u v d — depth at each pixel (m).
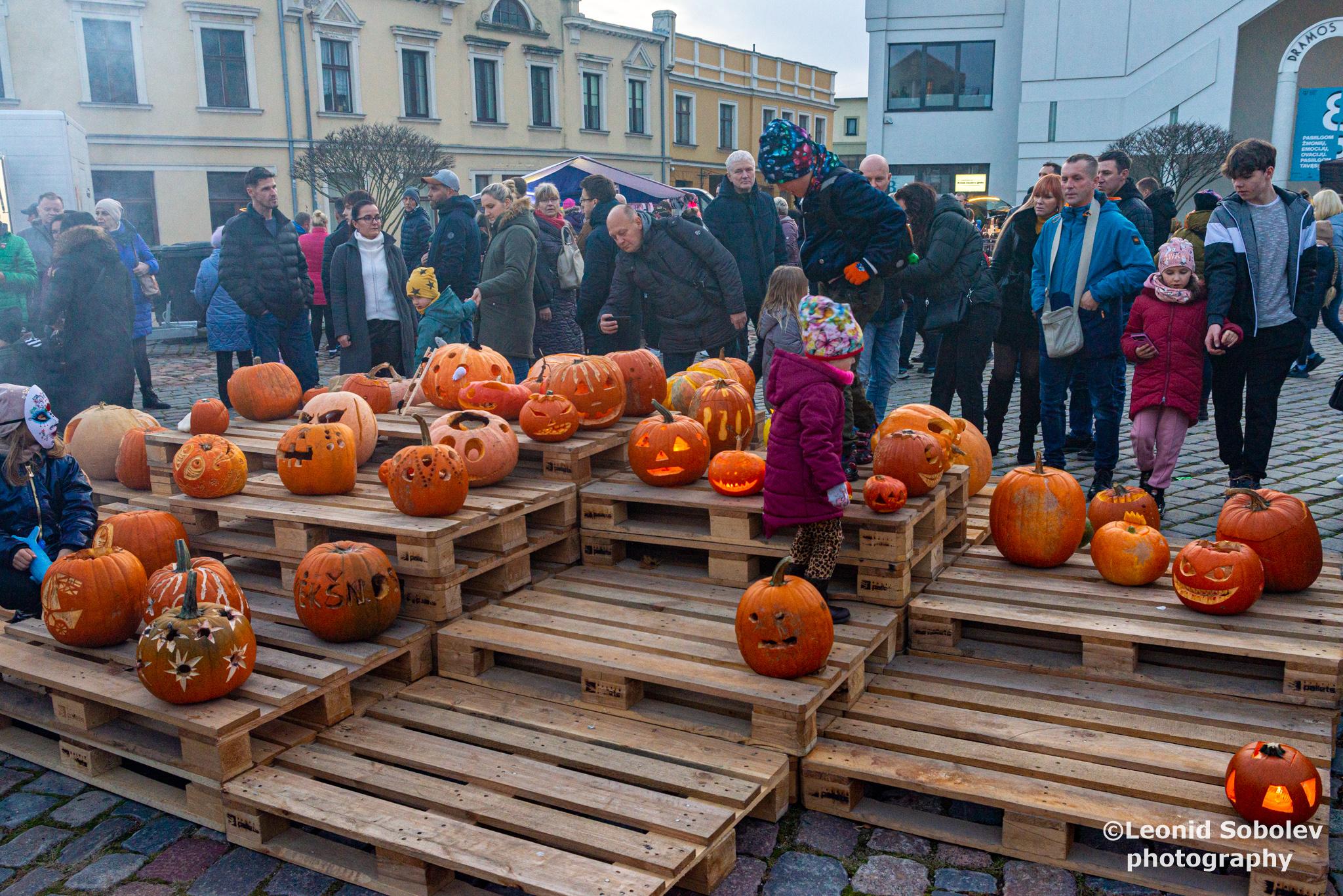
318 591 3.80
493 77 33.19
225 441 4.69
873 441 4.90
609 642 3.86
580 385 4.92
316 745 3.60
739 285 7.07
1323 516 6.12
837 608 4.00
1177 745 3.36
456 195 8.64
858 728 3.58
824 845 3.25
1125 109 23.25
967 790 3.19
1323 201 10.05
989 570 4.48
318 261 13.81
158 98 26.25
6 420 4.30
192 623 3.44
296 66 28.28
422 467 4.10
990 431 7.50
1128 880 2.99
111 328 7.75
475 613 4.19
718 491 4.48
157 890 3.10
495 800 3.19
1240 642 3.63
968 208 14.60
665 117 39.72
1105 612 3.96
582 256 10.53
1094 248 6.13
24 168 13.38
